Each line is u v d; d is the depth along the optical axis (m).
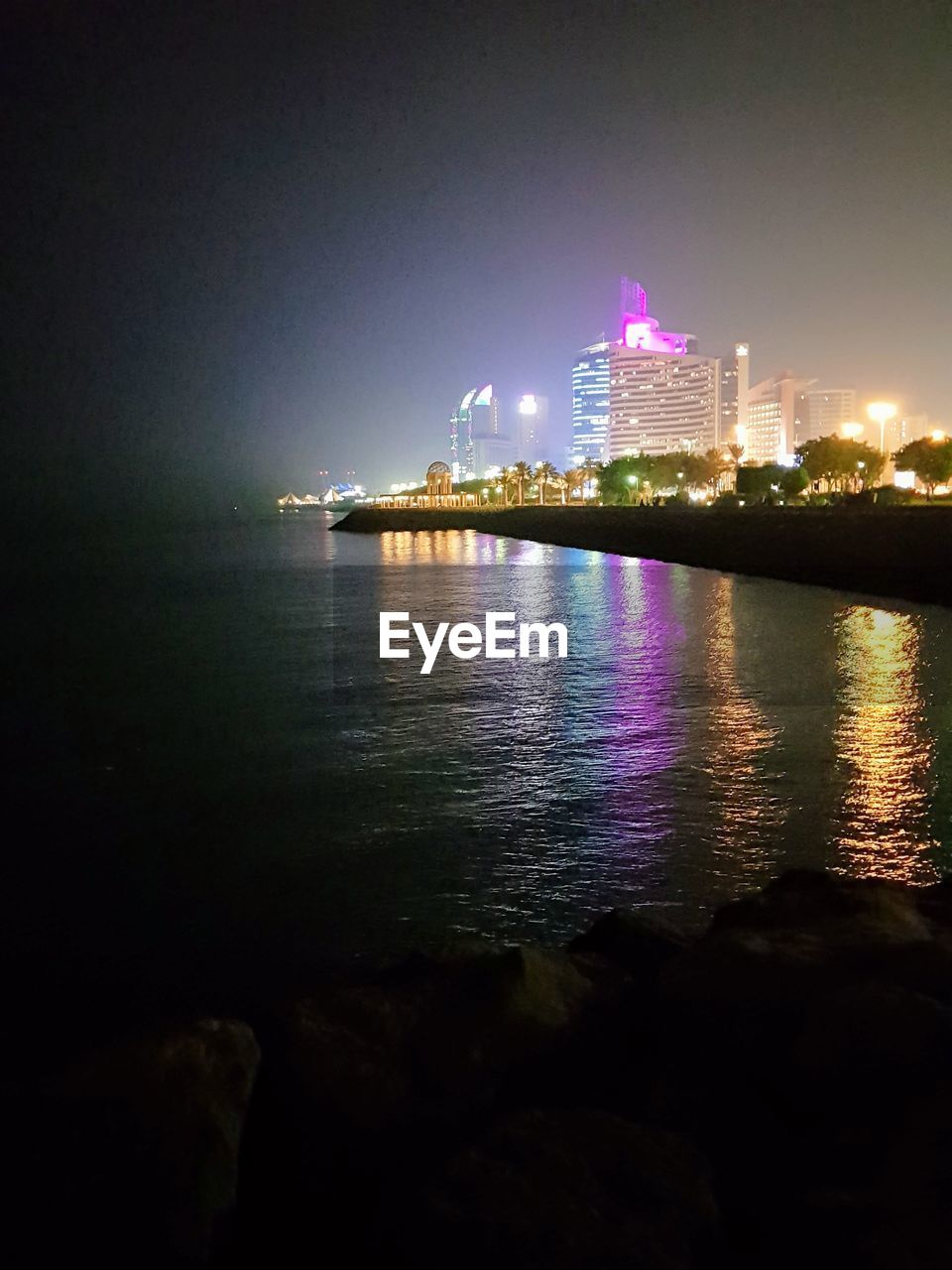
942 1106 2.90
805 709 19.98
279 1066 3.39
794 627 34.03
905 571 47.97
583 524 101.25
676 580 54.59
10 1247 2.56
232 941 9.66
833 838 12.12
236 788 15.18
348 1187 3.09
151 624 38.62
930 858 11.41
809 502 93.56
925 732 17.70
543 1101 3.39
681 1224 2.61
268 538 136.38
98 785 15.67
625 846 11.99
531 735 18.11
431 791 14.65
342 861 11.79
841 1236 2.54
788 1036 3.39
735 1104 3.23
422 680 24.50
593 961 4.50
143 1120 2.89
